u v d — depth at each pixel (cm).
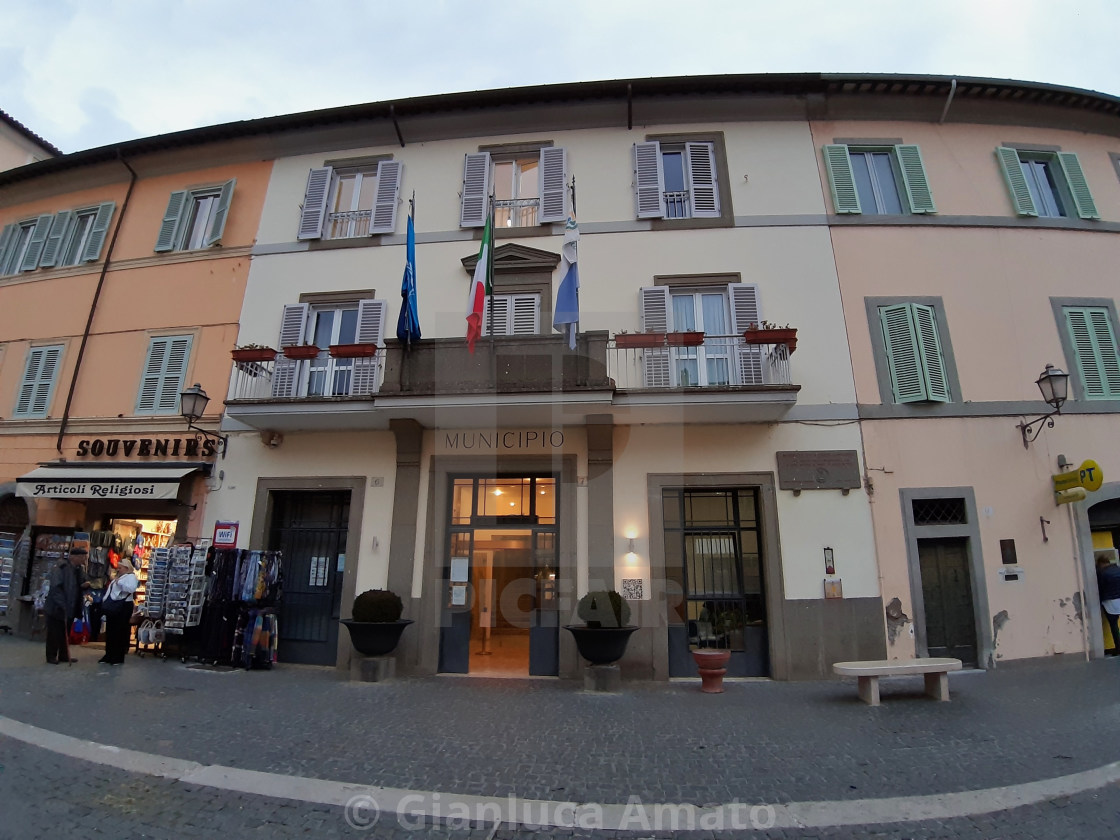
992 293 933
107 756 436
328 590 900
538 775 425
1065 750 468
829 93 1009
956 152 1016
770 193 979
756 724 562
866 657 796
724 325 927
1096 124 1061
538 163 1048
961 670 798
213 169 1155
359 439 918
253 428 944
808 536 830
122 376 1052
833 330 907
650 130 1027
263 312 1025
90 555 953
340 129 1090
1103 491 862
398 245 1017
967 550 841
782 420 865
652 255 952
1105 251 977
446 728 540
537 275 953
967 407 876
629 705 641
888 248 948
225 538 914
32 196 1263
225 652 832
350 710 597
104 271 1119
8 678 686
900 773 427
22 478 948
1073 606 826
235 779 401
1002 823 353
